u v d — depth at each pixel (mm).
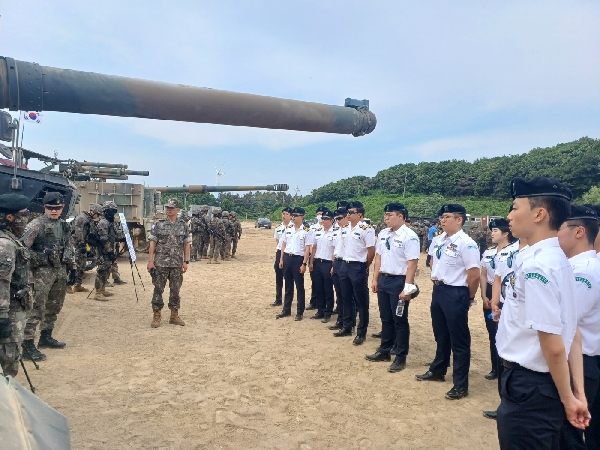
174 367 5418
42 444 1584
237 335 6941
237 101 3182
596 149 39156
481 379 5383
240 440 3773
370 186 58125
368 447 3748
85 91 2768
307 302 9773
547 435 2221
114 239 9062
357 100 3775
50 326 5969
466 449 3766
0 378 1867
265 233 35750
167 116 3082
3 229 3754
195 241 16391
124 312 8109
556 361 2115
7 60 2646
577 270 2850
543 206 2283
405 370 5578
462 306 4770
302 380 5145
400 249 5578
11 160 8297
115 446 3590
